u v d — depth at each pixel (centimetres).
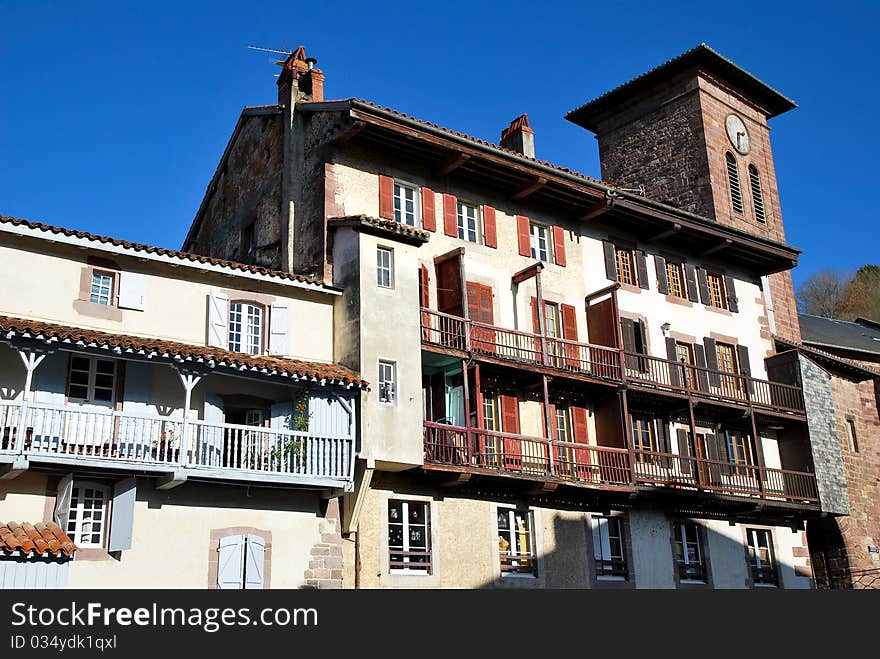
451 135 2644
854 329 4822
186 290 2225
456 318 2495
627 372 2997
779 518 3256
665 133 4097
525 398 2756
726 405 3111
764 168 4234
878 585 3556
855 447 3753
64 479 1902
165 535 2014
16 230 1986
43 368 1983
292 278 2333
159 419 1967
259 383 2244
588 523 2723
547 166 2841
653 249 3291
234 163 3097
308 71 2811
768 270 3653
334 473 2155
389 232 2419
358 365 2284
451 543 2412
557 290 2944
